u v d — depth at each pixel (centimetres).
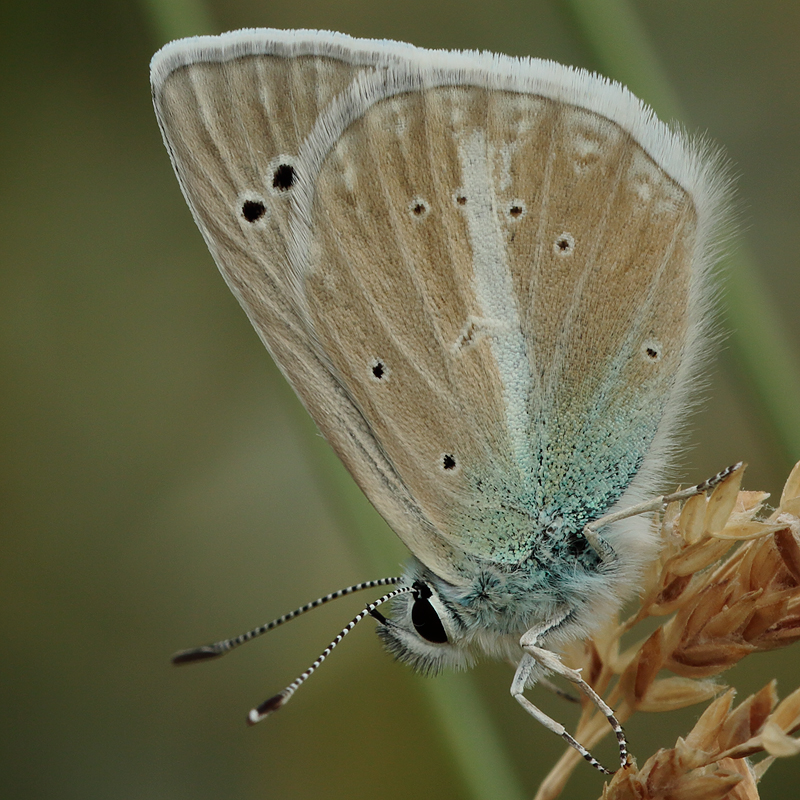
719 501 16
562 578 17
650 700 16
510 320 17
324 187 17
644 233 17
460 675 17
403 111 17
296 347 17
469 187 17
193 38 17
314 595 18
